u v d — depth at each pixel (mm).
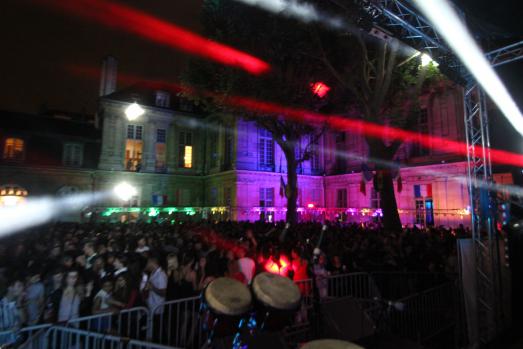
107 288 5863
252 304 2703
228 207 28000
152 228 15078
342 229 15188
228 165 29688
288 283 2912
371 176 21828
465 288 7363
